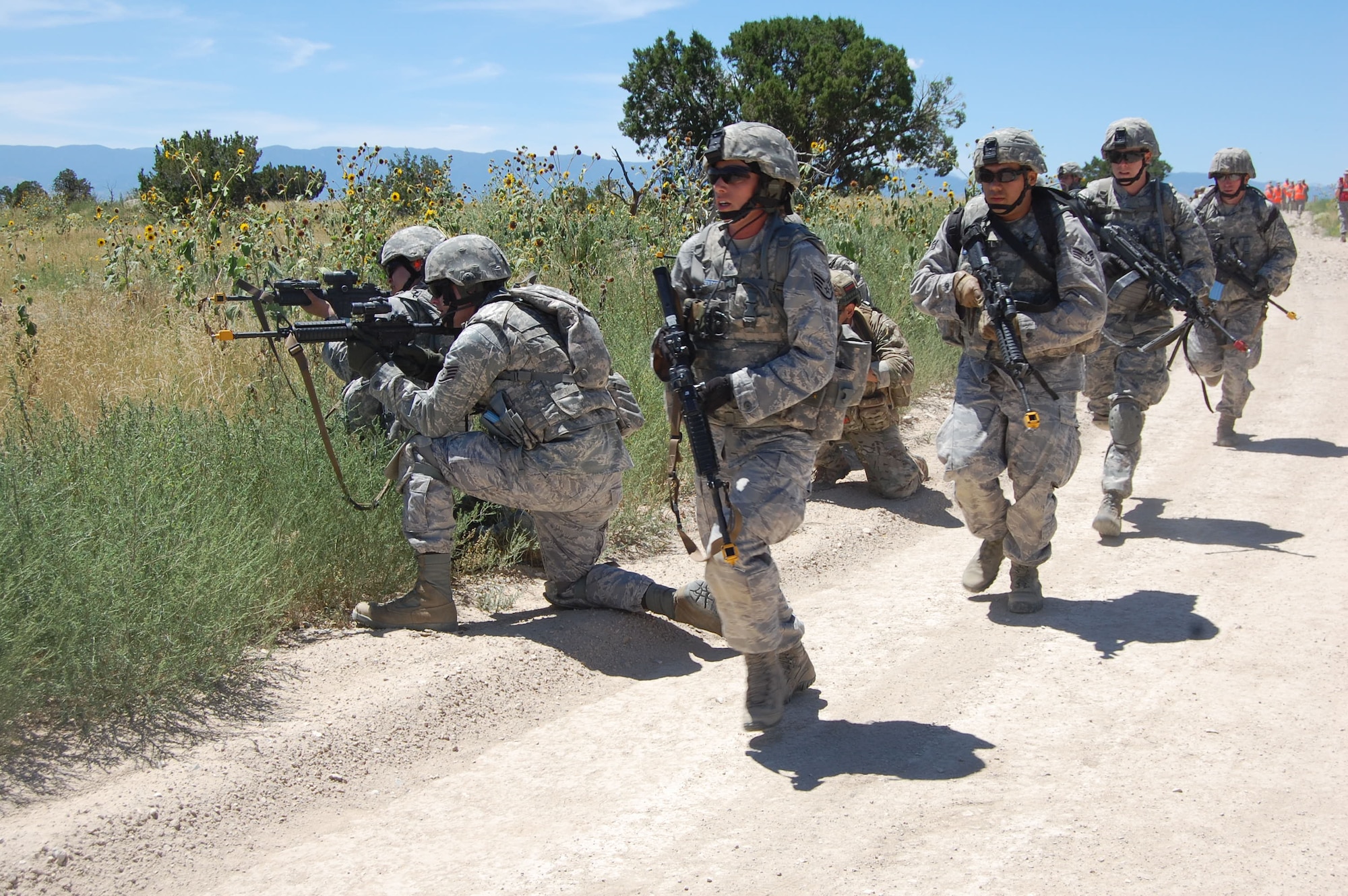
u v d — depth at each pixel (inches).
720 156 134.8
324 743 135.3
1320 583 197.2
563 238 343.0
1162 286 227.6
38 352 266.7
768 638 139.6
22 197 1003.9
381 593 185.6
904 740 141.0
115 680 137.1
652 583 178.5
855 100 1197.7
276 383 241.3
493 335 164.7
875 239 436.5
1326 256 964.0
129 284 345.4
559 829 121.4
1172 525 240.4
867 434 256.5
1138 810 120.1
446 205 353.1
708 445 132.4
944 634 179.8
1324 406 369.4
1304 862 108.3
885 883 107.6
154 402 220.4
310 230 326.0
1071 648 170.9
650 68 1342.3
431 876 111.8
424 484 171.6
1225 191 303.0
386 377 171.8
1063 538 234.2
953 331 190.4
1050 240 173.3
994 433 181.6
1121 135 235.0
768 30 1350.9
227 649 148.7
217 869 113.0
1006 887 105.9
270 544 170.1
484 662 159.6
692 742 142.8
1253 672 158.6
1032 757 134.6
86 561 145.7
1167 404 378.9
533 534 206.1
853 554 224.4
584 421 170.7
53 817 114.5
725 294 137.9
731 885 108.7
